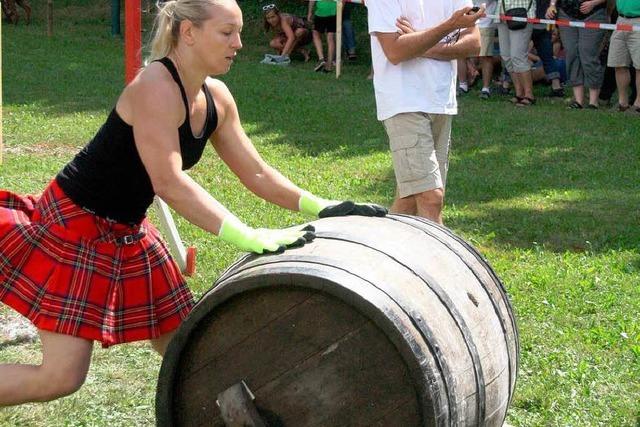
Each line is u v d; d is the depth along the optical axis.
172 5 3.45
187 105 3.49
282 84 15.73
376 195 9.20
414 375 2.96
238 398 3.16
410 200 5.87
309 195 3.92
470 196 9.26
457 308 3.25
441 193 5.74
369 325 3.06
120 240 3.63
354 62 18.33
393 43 5.55
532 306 6.15
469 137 11.98
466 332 3.20
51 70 16.14
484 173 10.27
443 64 5.74
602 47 14.43
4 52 17.92
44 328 3.48
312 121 12.78
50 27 20.39
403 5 5.68
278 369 3.18
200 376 3.28
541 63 15.79
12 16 21.95
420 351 2.96
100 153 3.54
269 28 18.77
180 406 3.34
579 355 5.41
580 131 12.46
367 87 15.84
